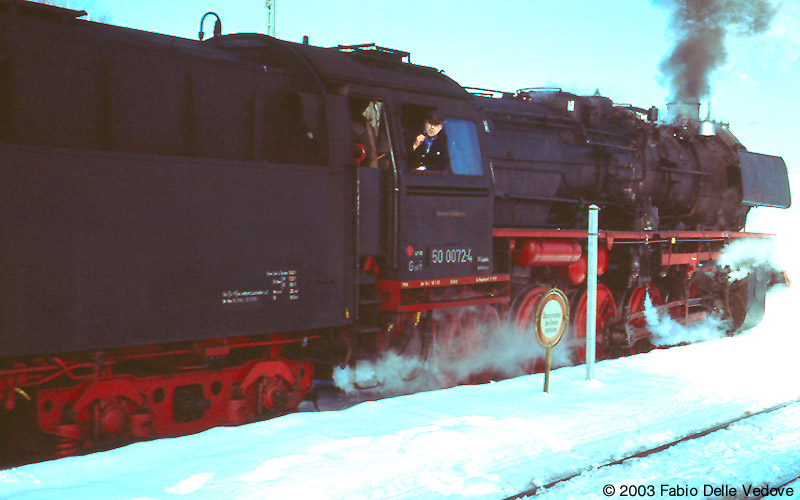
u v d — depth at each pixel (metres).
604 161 12.45
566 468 6.15
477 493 5.46
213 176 6.64
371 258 8.27
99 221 5.90
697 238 13.96
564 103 12.33
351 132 7.84
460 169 9.05
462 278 8.98
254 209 6.95
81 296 5.80
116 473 5.36
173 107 7.00
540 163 11.36
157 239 6.25
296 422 6.81
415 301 8.47
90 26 6.73
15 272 5.46
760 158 16.12
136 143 6.72
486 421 7.14
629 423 7.55
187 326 6.47
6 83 5.93
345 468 5.62
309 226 7.43
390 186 8.19
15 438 6.37
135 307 6.12
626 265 12.54
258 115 7.51
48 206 5.62
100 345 5.92
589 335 9.37
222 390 7.29
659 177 13.59
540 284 10.95
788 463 6.68
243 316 6.88
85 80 6.41
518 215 11.12
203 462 5.63
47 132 6.16
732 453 6.89
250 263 6.92
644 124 13.46
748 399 8.91
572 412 7.73
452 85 9.42
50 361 5.95
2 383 5.74
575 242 10.95
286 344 7.93
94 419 6.30
